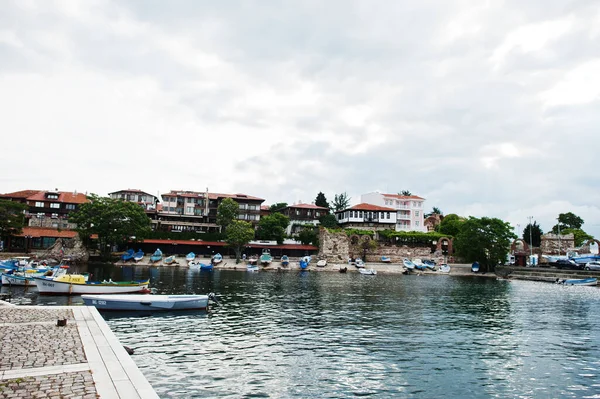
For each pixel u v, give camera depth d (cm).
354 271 9106
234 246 9488
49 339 1608
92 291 3809
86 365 1270
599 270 7888
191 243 9712
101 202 8450
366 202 13300
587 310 3888
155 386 1552
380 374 1805
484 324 3056
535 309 3919
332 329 2709
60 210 10162
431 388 1658
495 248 9344
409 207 13375
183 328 2623
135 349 2077
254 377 1705
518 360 2092
